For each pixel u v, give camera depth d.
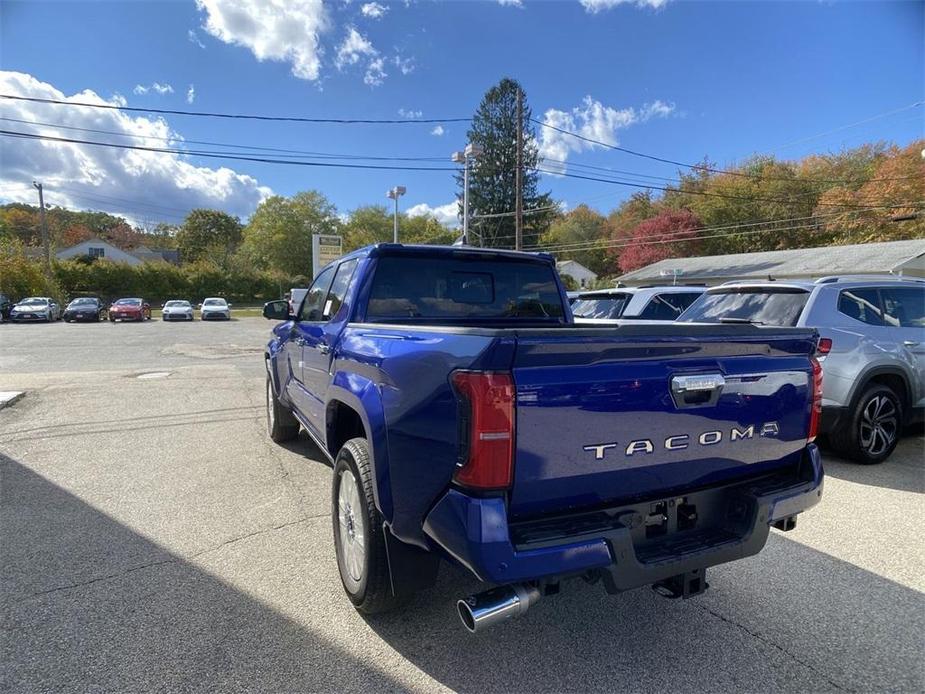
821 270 22.16
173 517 3.93
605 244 61.38
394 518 2.25
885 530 3.78
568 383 1.93
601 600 2.93
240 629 2.61
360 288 3.51
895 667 2.38
